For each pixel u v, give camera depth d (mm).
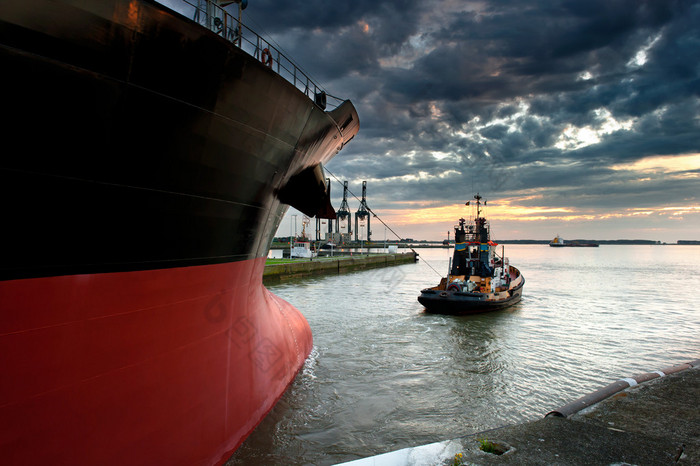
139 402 4645
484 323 17719
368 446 7086
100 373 4289
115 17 3504
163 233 4793
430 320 18359
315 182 8555
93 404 4211
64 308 3965
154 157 4320
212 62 4363
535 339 14984
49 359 3871
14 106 3291
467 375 10945
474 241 23547
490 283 21234
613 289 30641
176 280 5141
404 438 7441
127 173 4152
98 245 4164
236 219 6031
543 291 29438
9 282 3576
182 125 4422
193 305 5484
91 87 3617
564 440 4457
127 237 4406
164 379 4977
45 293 3820
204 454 5473
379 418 8211
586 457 4109
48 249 3787
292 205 8719
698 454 4180
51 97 3447
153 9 3670
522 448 4281
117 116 3875
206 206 5246
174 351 5148
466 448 4305
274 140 6027
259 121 5488
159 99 4105
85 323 4148
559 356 12852
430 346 13898
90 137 3764
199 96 4430
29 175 3502
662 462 4023
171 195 4680
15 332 3645
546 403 9195
